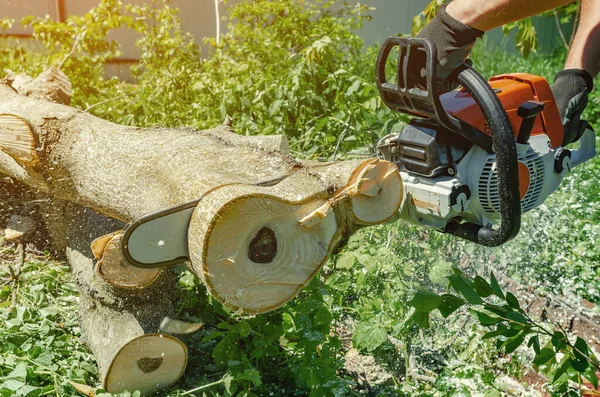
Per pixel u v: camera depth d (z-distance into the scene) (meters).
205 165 1.28
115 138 1.48
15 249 1.91
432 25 1.33
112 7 3.17
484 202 1.34
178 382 1.47
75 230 1.66
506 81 1.43
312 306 1.39
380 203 1.26
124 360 1.40
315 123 2.30
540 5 1.26
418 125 1.36
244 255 1.17
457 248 1.73
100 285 1.45
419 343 1.60
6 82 2.21
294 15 3.10
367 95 2.26
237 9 3.18
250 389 1.43
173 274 1.49
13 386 1.33
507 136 1.27
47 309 1.60
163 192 1.30
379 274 1.61
